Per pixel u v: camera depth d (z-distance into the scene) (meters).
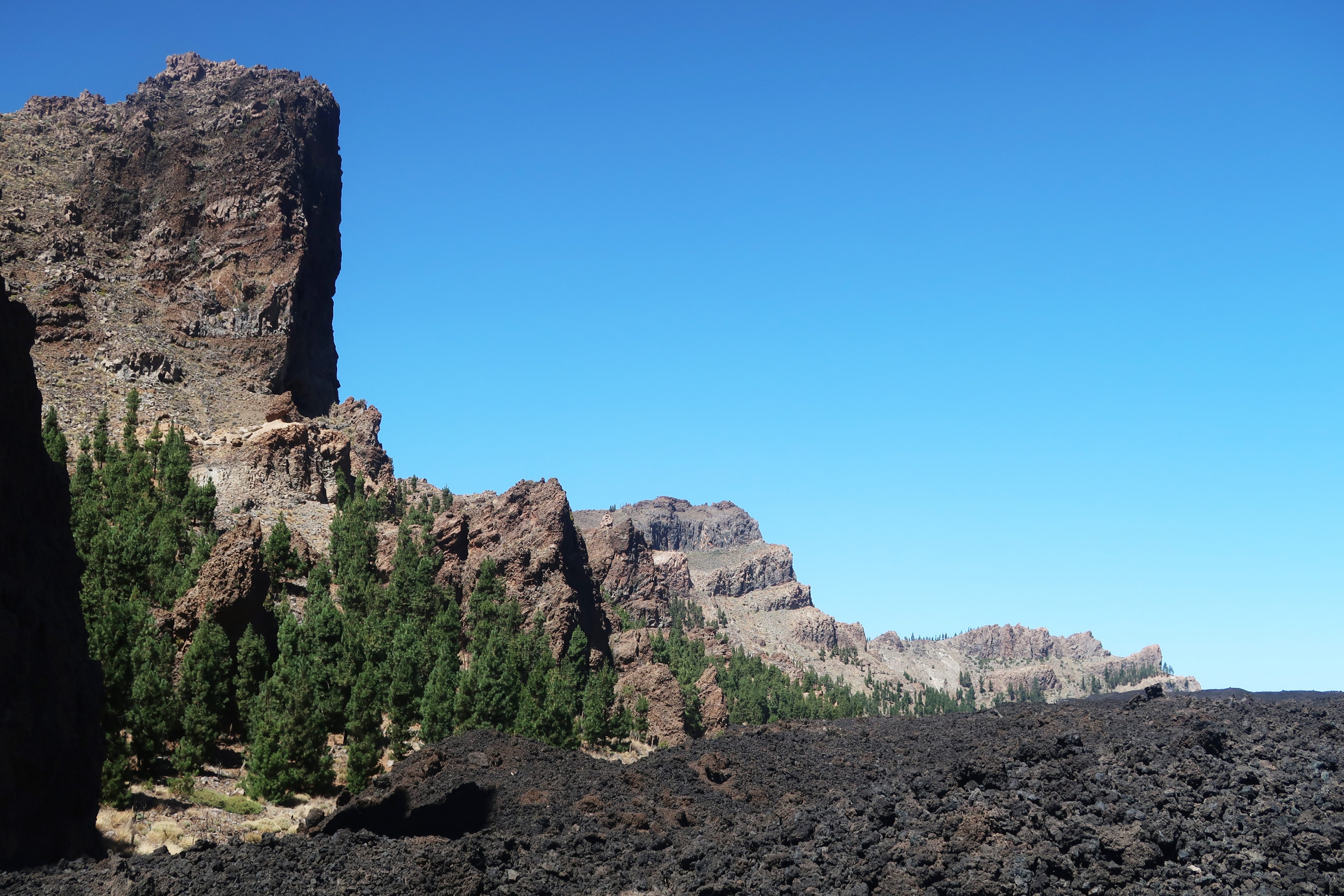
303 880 38.22
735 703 175.62
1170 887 34.66
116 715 68.94
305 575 127.12
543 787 63.16
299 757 79.38
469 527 155.38
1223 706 62.94
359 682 91.06
